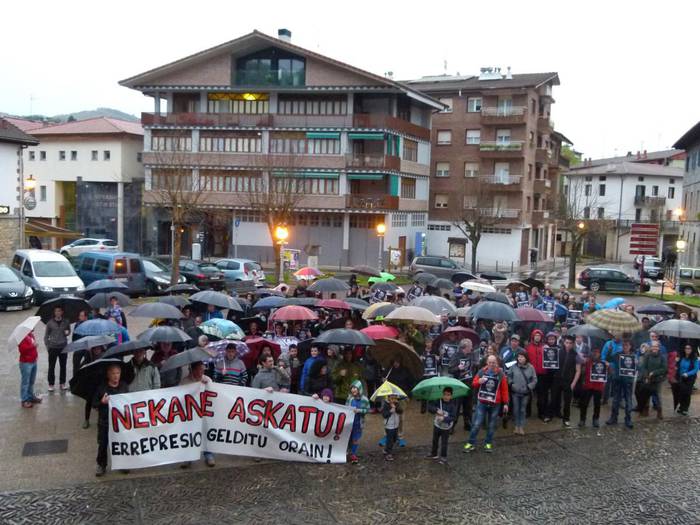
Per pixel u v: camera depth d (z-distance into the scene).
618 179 75.00
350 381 11.38
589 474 10.64
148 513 8.74
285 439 10.76
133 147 56.09
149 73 50.56
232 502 9.17
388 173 49.44
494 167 57.47
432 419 13.27
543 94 59.44
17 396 13.62
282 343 13.74
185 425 10.27
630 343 13.28
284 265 39.75
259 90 50.03
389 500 9.41
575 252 41.09
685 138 48.25
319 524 8.62
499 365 12.35
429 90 58.62
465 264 57.31
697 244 45.62
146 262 31.25
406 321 14.47
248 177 48.97
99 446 9.86
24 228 37.16
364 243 50.84
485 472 10.59
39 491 9.27
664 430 13.12
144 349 10.60
